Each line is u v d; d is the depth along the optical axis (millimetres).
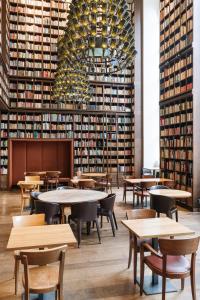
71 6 4703
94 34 4492
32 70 11125
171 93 8773
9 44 10688
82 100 8836
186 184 7785
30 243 2762
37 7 11219
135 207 7805
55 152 11992
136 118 11688
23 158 11664
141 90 11750
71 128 11500
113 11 4422
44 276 2691
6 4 9438
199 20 7398
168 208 5125
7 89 10273
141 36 11742
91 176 9328
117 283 3453
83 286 3371
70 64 6000
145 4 11680
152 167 11422
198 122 7422
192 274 2820
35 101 11180
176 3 8320
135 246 3451
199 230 5633
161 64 9477
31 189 7625
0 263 4066
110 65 5566
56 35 11359
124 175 11867
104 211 5340
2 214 6988
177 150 8453
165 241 2684
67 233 3094
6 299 3088
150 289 3268
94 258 4250
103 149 11758
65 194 5727
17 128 10992
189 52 7656
